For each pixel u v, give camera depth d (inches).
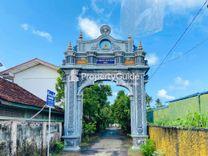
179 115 471.5
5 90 481.7
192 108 395.9
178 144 371.9
